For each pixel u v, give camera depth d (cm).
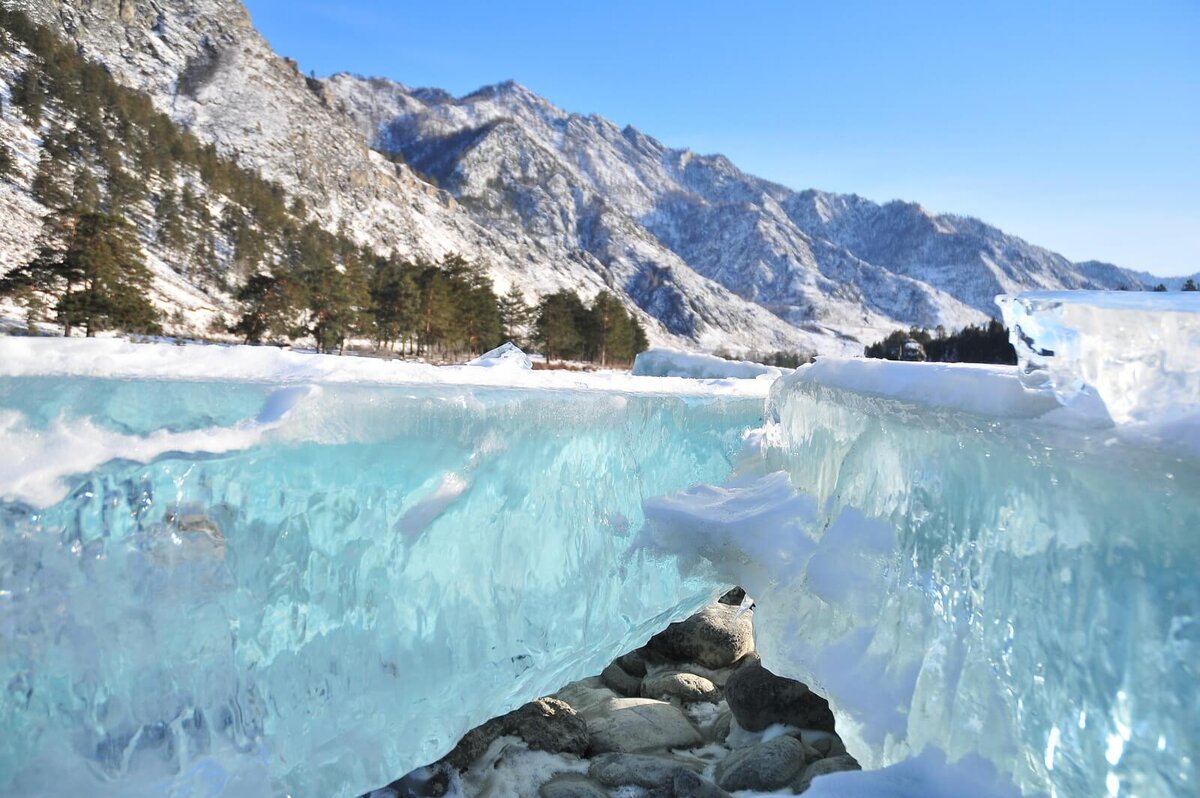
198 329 6162
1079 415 234
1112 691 210
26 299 4659
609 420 482
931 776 262
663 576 495
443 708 376
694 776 445
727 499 501
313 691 334
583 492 460
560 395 449
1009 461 261
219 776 304
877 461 363
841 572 363
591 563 455
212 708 309
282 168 13175
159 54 13975
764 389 716
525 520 422
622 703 559
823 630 383
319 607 340
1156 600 201
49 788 275
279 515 331
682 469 564
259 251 8800
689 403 573
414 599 371
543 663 419
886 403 353
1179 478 197
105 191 8306
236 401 331
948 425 299
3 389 287
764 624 428
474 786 441
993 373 292
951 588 289
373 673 353
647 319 18425
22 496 281
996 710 252
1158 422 209
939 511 305
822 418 446
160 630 302
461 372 493
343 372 414
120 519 298
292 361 404
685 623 669
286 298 5544
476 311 6531
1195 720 189
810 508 443
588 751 496
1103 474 219
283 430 331
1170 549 199
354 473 352
